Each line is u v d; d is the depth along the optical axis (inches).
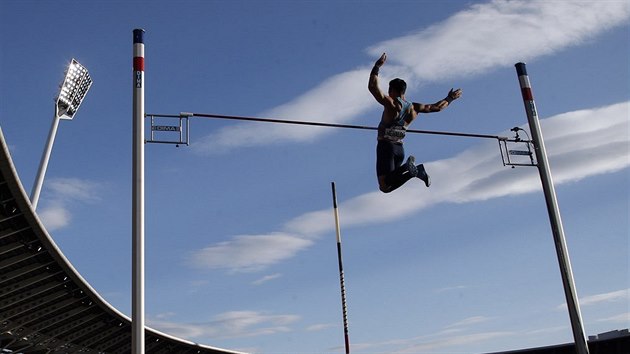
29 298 1205.1
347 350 638.5
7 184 805.2
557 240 556.4
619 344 1496.1
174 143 469.1
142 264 418.0
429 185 358.3
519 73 595.2
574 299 539.5
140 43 460.1
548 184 569.3
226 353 1872.5
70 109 1649.9
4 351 1445.6
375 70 342.3
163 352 1772.9
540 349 1695.4
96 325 1503.4
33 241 1000.9
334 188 677.9
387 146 359.9
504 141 568.4
